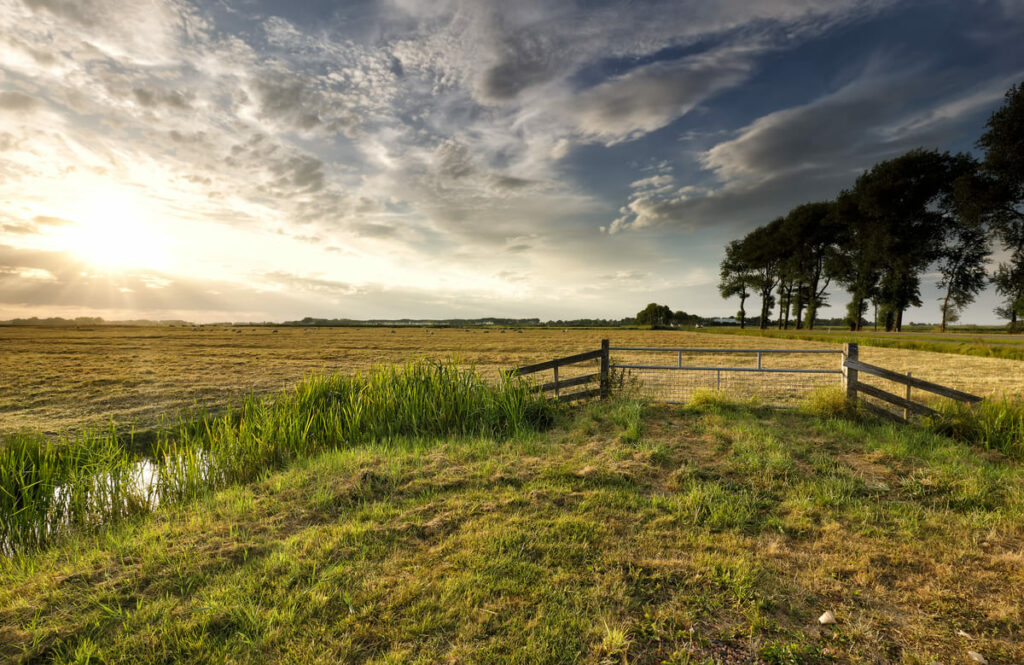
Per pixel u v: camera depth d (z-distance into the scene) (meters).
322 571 3.69
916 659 2.71
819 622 3.08
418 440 7.64
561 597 3.30
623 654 2.72
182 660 2.76
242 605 3.20
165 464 6.56
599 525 4.38
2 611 3.30
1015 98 33.47
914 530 4.37
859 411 8.31
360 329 107.50
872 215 50.44
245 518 4.83
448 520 4.55
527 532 4.25
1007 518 4.60
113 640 2.96
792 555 3.94
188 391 16.27
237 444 7.29
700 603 3.25
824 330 70.75
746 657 2.75
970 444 7.18
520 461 6.32
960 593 3.38
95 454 6.89
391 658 2.72
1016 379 15.18
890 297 54.28
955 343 30.33
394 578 3.57
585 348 38.12
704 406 9.16
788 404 10.12
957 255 49.06
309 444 7.82
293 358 30.12
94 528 5.41
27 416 12.59
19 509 6.00
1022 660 2.72
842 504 4.98
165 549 4.14
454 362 10.35
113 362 27.08
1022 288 37.47
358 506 5.03
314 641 2.87
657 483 5.61
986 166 35.91
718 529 4.43
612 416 8.51
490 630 2.98
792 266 67.38
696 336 63.78
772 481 5.51
